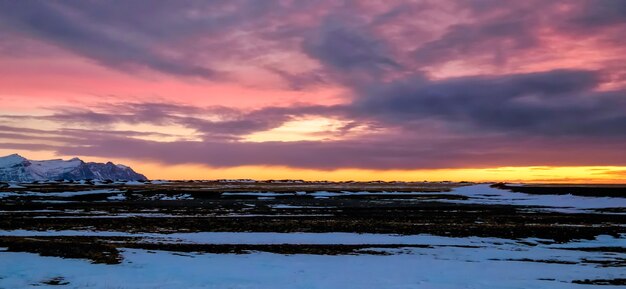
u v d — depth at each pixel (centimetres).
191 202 8012
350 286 1962
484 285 2019
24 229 3991
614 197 8538
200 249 2948
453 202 8325
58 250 2662
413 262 2575
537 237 3694
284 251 2931
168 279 2036
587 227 4344
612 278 2198
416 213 5897
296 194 10744
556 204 7781
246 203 7819
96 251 2680
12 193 9606
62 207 6594
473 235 3781
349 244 3256
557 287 1998
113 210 6138
